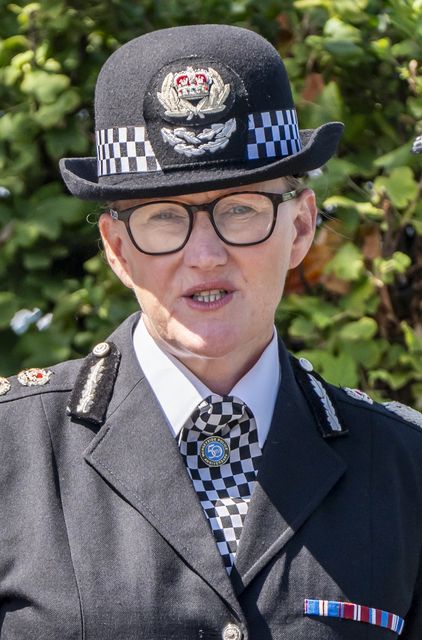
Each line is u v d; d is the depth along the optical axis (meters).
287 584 5.33
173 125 5.27
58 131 8.33
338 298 8.52
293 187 5.49
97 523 5.35
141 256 5.35
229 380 5.61
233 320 5.31
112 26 8.38
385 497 5.64
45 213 8.26
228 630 5.17
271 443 5.58
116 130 5.40
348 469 5.67
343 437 5.77
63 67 8.34
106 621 5.17
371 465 5.71
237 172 5.20
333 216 8.38
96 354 5.84
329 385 6.06
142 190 5.16
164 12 8.49
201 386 5.59
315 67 8.51
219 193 5.23
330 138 5.62
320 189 8.16
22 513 5.38
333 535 5.47
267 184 5.34
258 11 8.48
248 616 5.25
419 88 8.30
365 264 8.45
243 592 5.28
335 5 8.35
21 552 5.31
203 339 5.28
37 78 8.17
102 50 8.45
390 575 5.49
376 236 8.42
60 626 5.16
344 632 5.34
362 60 8.37
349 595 5.37
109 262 5.71
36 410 5.63
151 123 5.30
